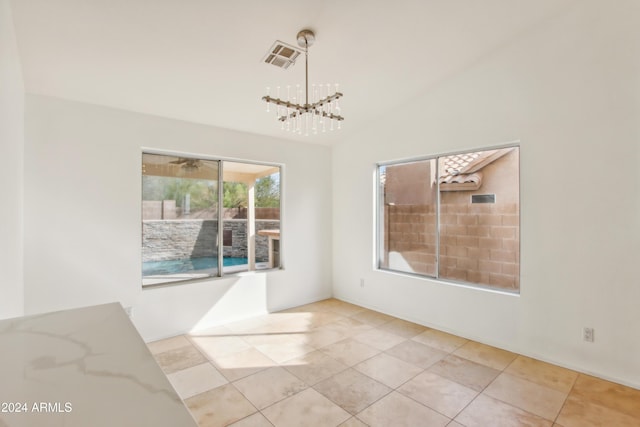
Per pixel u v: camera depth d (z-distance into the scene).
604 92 2.60
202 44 2.51
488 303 3.31
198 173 3.87
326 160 4.99
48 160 2.86
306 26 2.47
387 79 3.42
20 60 2.35
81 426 0.59
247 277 4.15
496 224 3.37
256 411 2.27
